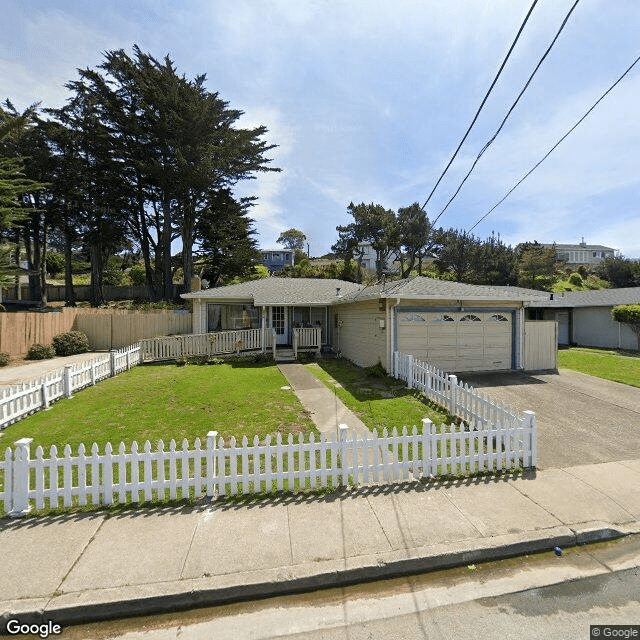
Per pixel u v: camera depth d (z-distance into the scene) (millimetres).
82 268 47781
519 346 12641
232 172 27656
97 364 10945
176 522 3977
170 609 2998
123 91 26797
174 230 30359
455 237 45250
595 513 4184
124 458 4324
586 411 8133
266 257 62000
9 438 6426
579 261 66562
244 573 3225
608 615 2900
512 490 4699
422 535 3758
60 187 28797
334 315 18547
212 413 7785
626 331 19672
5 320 14758
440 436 5109
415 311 11859
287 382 11000
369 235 45750
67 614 2881
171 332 19578
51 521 3990
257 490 4598
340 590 3211
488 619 2867
